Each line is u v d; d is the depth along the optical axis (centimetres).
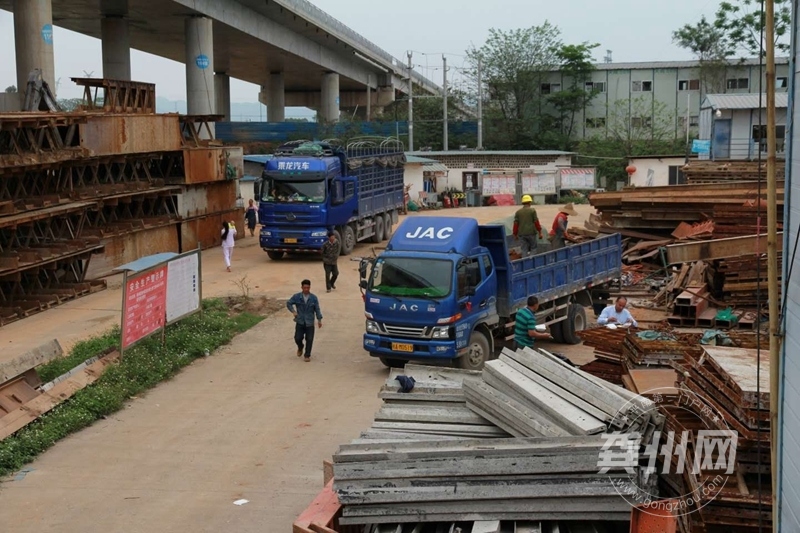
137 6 4378
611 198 2633
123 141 2772
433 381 1115
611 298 2202
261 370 1725
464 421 960
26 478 1153
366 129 6519
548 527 809
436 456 827
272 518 1016
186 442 1295
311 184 3044
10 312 2152
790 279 651
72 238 2500
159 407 1480
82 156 2423
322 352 1867
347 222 3241
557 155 6200
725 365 852
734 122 3988
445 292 1562
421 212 5072
